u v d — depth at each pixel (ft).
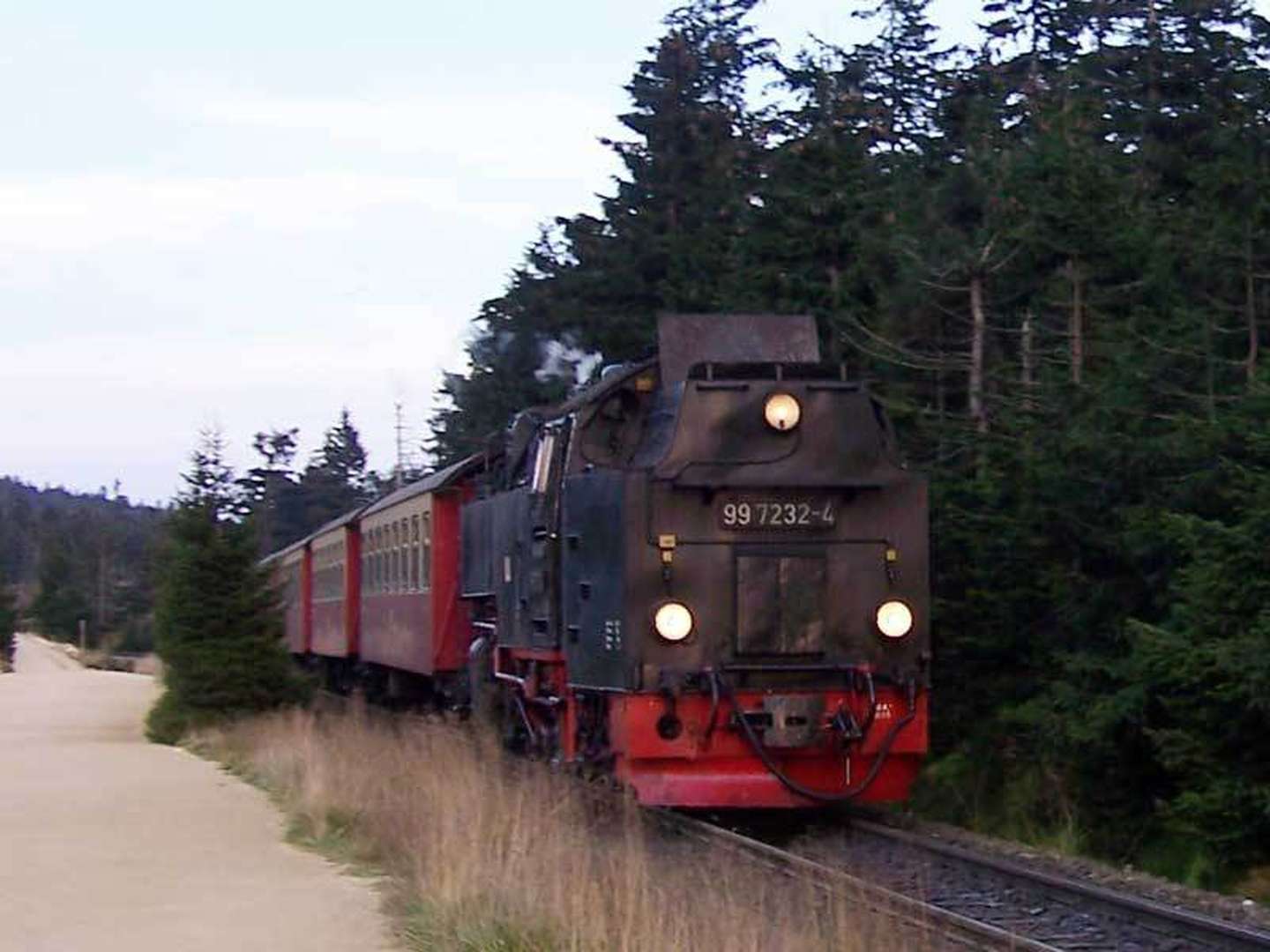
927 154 118.42
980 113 91.71
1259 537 45.55
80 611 372.38
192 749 85.40
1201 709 47.42
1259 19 100.48
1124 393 55.57
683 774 48.34
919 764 50.21
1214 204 60.70
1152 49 106.11
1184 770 47.85
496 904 33.86
